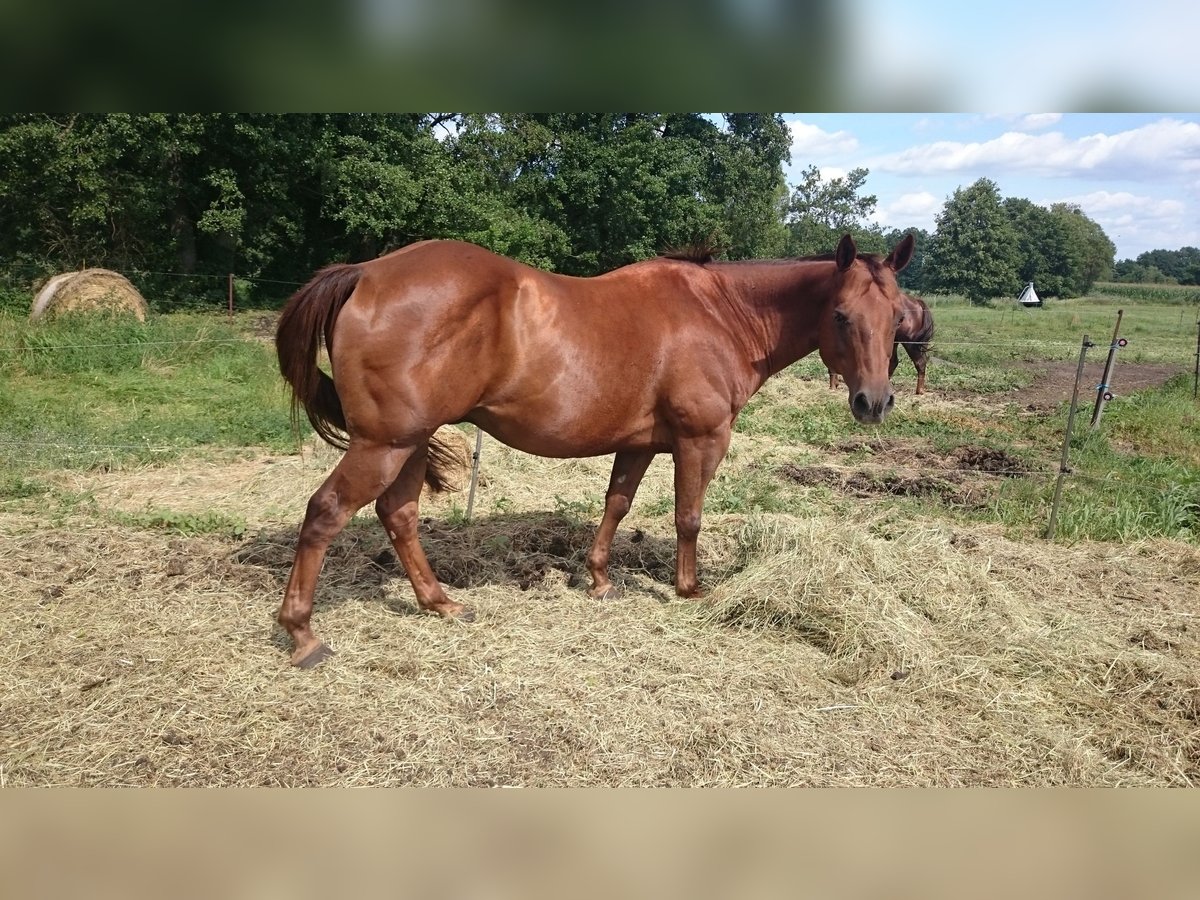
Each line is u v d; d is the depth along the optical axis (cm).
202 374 1155
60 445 732
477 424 417
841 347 436
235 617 424
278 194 2319
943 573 479
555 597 470
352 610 438
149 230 2248
